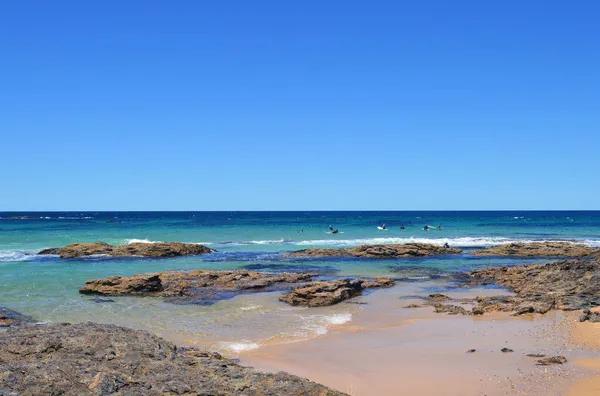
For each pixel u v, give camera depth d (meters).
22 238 58.47
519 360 14.88
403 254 46.00
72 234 65.19
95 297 25.80
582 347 16.23
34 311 22.11
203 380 9.95
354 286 27.81
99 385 9.14
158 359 10.95
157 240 60.78
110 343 11.46
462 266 40.09
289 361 15.18
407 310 23.38
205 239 63.31
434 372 13.97
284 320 21.14
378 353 16.03
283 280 30.94
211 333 18.78
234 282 29.66
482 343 17.11
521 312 22.00
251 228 82.44
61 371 9.54
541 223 113.50
